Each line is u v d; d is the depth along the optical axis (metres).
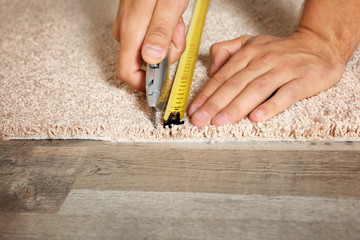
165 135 0.75
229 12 1.31
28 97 0.89
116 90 0.90
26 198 0.64
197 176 0.66
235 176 0.66
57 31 1.28
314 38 0.91
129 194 0.63
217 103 0.78
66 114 0.81
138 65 0.76
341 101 0.81
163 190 0.63
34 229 0.58
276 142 0.74
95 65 1.03
